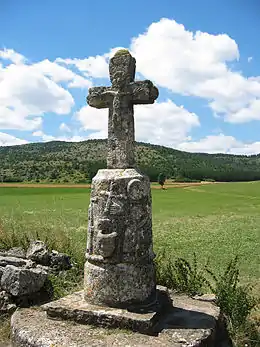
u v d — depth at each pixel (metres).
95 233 6.59
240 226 22.66
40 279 7.62
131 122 6.93
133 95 6.82
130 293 6.35
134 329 5.86
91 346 5.39
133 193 6.50
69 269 9.15
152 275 6.68
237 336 6.58
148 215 6.71
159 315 6.31
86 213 23.05
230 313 7.07
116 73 6.91
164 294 7.03
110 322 6.00
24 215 17.83
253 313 7.86
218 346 6.20
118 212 6.45
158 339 5.64
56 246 10.21
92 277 6.50
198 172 90.25
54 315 6.34
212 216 28.72
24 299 7.33
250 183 77.19
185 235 19.05
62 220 14.80
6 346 6.27
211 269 12.12
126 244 6.43
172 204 39.47
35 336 5.74
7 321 6.91
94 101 7.12
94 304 6.43
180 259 8.60
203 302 7.34
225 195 52.22
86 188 57.47
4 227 10.80
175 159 111.31
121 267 6.38
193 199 45.72
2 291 7.34
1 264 8.17
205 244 16.42
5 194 45.78
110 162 6.90
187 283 8.13
